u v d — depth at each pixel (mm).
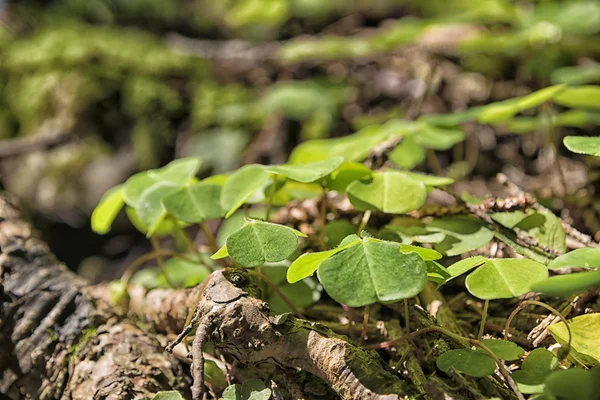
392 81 635
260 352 286
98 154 662
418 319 305
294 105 607
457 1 704
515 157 493
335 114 622
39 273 336
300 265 281
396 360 306
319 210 359
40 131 672
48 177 651
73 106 666
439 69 606
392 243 280
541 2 607
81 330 323
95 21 795
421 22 602
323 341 284
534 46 552
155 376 309
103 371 310
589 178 377
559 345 298
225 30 822
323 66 683
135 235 654
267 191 341
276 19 778
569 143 300
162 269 358
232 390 285
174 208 314
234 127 649
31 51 701
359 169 325
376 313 326
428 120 394
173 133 676
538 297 318
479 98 575
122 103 678
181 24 816
